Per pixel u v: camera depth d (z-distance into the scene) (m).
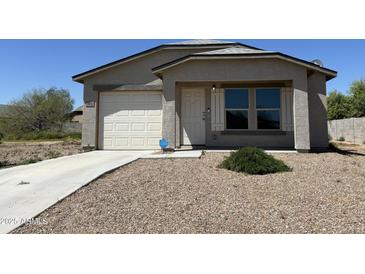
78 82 12.70
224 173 6.27
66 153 11.23
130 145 11.72
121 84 12.12
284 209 3.94
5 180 5.59
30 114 33.69
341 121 21.55
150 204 4.18
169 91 9.89
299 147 9.56
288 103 11.26
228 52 9.95
